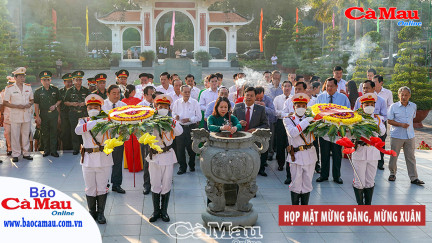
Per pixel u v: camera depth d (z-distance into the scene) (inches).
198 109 353.7
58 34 1432.1
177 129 247.3
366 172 267.0
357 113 260.4
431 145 508.4
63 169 354.0
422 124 633.0
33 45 1154.0
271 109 348.2
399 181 332.5
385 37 1761.8
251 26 2126.0
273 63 1497.3
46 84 387.2
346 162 389.1
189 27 2117.4
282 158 359.9
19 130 375.9
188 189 311.9
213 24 1491.1
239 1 2094.0
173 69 1098.7
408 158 326.3
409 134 322.7
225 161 229.9
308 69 1219.2
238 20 1505.9
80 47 1504.7
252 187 245.1
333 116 240.7
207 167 234.8
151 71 1368.1
